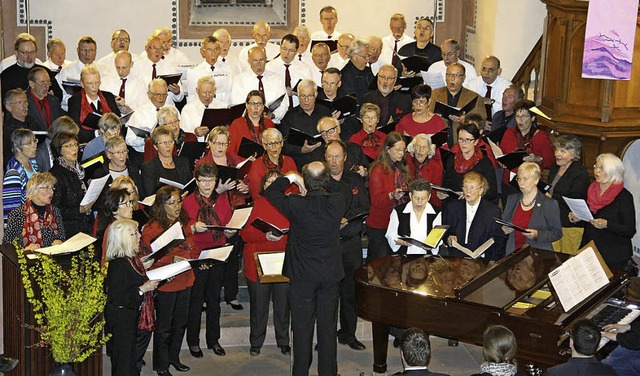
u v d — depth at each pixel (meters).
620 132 9.82
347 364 8.79
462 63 12.16
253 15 14.66
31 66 11.05
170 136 8.77
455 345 9.26
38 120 10.23
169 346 8.42
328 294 7.87
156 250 7.44
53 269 7.06
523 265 8.00
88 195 8.16
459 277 7.82
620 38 9.57
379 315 7.67
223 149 8.91
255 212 8.52
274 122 11.16
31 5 13.98
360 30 14.80
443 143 9.56
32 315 7.31
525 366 7.52
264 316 8.83
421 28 12.47
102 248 7.70
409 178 8.95
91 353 7.39
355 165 9.13
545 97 10.45
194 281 8.55
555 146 9.06
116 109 10.53
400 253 8.66
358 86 11.41
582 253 7.50
